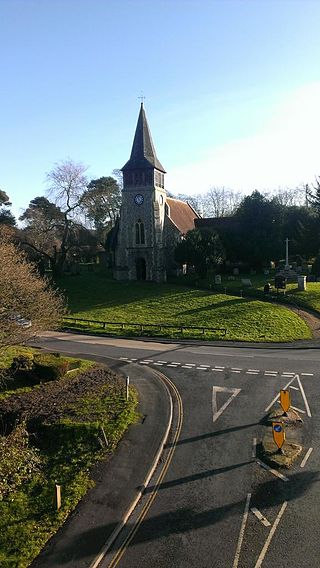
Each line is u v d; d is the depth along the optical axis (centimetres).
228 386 2416
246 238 6156
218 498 1430
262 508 1373
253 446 1750
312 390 2327
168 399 2245
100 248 7719
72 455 1752
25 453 1769
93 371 2689
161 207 6203
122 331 3788
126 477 1562
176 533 1279
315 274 5581
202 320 3931
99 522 1335
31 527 1342
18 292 2512
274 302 4500
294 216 6438
